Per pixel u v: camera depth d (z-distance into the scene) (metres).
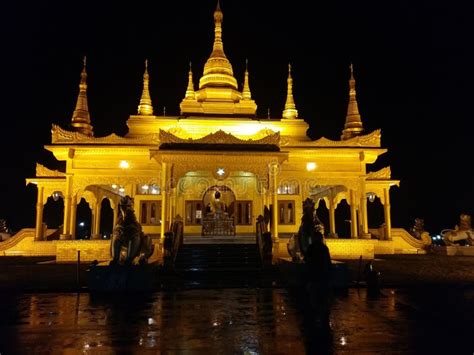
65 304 15.44
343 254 31.78
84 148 32.53
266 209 29.77
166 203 28.59
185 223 35.56
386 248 36.31
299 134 38.50
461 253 35.19
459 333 10.79
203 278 23.08
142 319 12.63
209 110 38.78
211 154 29.02
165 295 17.70
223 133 29.77
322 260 12.16
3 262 30.20
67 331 11.05
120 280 18.78
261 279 22.84
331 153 34.00
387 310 14.15
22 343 9.84
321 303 11.95
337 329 11.24
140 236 20.05
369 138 34.53
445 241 36.19
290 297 17.08
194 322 12.16
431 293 18.44
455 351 9.13
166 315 13.26
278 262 26.58
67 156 32.66
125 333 10.82
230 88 40.47
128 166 32.94
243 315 13.23
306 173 34.03
